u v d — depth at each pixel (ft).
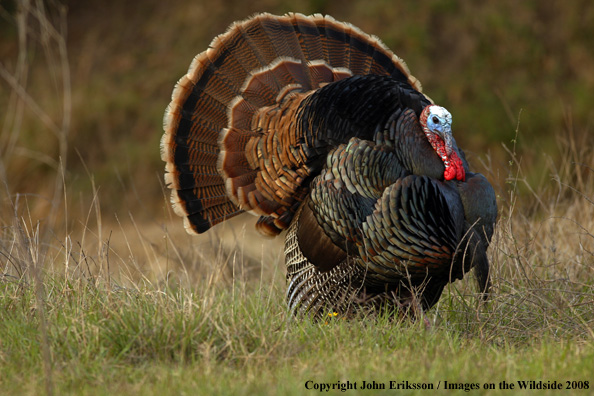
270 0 180.65
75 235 135.64
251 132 75.56
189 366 53.93
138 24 183.52
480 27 169.89
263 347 57.06
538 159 143.64
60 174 83.56
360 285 68.18
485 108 158.40
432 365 52.11
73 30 183.93
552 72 163.12
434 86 163.63
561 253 81.20
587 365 52.65
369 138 66.69
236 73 78.64
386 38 170.19
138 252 120.37
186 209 76.84
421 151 65.21
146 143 161.17
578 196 94.63
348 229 66.33
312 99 70.79
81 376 51.55
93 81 172.76
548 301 67.41
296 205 73.20
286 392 47.11
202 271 88.84
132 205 148.46
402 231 63.62
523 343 63.16
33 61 175.73
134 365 54.75
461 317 68.28
